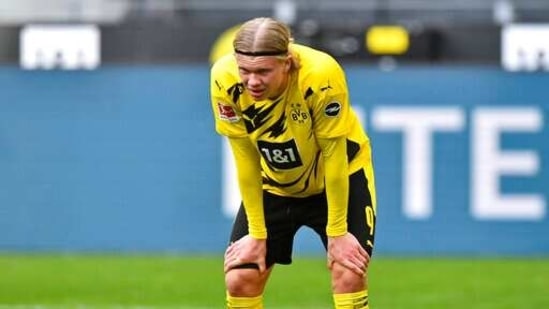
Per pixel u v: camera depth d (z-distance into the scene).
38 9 45.56
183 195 39.31
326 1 44.81
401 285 33.50
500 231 38.84
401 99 38.88
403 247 39.00
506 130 38.69
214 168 39.19
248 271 18.86
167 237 39.41
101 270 36.09
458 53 39.53
